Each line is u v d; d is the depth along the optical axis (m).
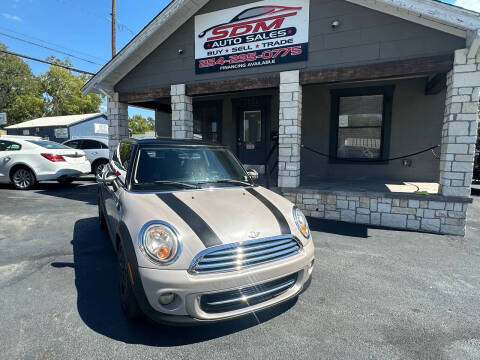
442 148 5.25
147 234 2.17
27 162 8.24
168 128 11.48
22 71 41.25
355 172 8.36
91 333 2.27
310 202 6.11
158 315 2.06
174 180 3.12
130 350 2.10
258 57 6.37
